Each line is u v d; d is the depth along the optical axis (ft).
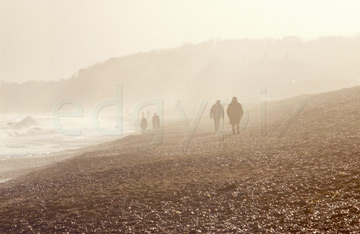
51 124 228.22
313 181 34.37
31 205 36.88
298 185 33.91
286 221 26.55
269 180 36.81
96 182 45.27
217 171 44.04
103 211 32.68
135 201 34.68
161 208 32.04
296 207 28.91
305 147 51.52
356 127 60.59
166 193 36.27
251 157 49.57
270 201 30.99
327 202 28.86
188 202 33.01
